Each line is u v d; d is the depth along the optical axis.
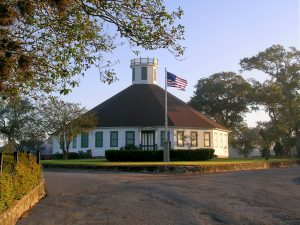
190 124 55.06
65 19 13.87
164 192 17.53
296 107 62.28
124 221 11.29
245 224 10.71
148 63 61.78
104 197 16.20
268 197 15.70
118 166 33.72
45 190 18.45
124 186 20.39
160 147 53.06
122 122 53.97
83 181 23.38
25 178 13.30
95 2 13.47
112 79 15.84
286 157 62.03
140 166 32.97
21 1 12.25
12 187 11.36
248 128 81.94
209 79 83.75
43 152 71.88
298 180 23.38
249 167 38.19
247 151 78.81
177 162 38.31
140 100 57.66
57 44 14.45
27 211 12.88
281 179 24.05
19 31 14.31
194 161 41.72
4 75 13.20
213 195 16.39
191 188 19.00
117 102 58.03
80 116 49.12
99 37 15.27
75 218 11.78
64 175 28.34
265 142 66.94
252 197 15.71
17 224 10.91
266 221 11.03
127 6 13.84
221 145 59.75
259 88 63.03
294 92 62.25
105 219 11.60
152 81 61.75
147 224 10.84
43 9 13.48
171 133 53.56
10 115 58.59
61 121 48.84
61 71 14.53
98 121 54.72
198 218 11.57
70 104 50.44
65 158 49.88
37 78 15.03
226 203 14.22
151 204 14.23
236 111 82.12
